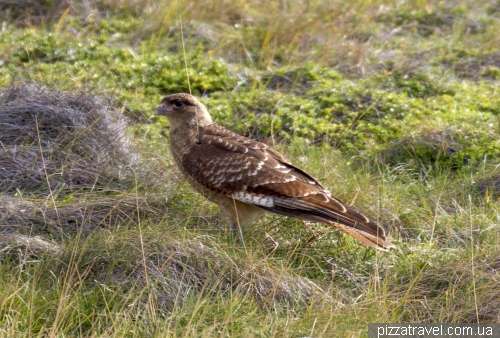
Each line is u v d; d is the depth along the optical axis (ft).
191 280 33.12
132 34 59.72
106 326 29.96
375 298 32.30
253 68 57.72
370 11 70.44
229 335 29.99
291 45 60.64
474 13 72.38
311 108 51.65
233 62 58.95
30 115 43.09
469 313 32.68
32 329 29.25
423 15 70.18
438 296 33.58
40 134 42.16
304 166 43.39
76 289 31.76
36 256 33.37
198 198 40.14
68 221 36.78
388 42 64.39
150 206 38.42
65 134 42.29
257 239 37.09
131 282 32.07
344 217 34.96
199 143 38.34
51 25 59.88
